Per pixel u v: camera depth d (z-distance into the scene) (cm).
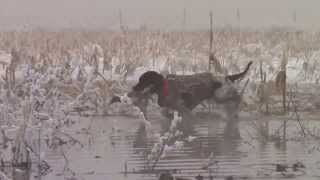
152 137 1852
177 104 2203
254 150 1662
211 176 1385
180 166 1480
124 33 4031
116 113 2319
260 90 2380
